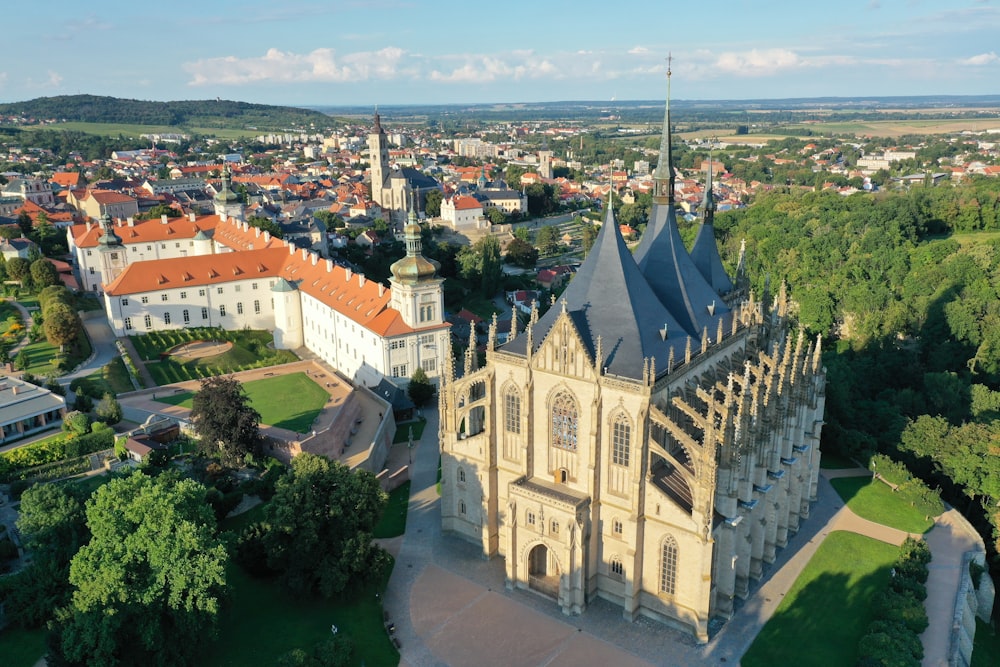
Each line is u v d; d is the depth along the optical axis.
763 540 105.44
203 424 127.25
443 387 113.75
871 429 155.38
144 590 81.12
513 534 103.38
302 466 103.00
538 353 99.62
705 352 104.19
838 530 120.69
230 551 100.25
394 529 120.75
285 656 83.75
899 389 185.88
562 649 93.69
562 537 98.12
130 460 130.88
